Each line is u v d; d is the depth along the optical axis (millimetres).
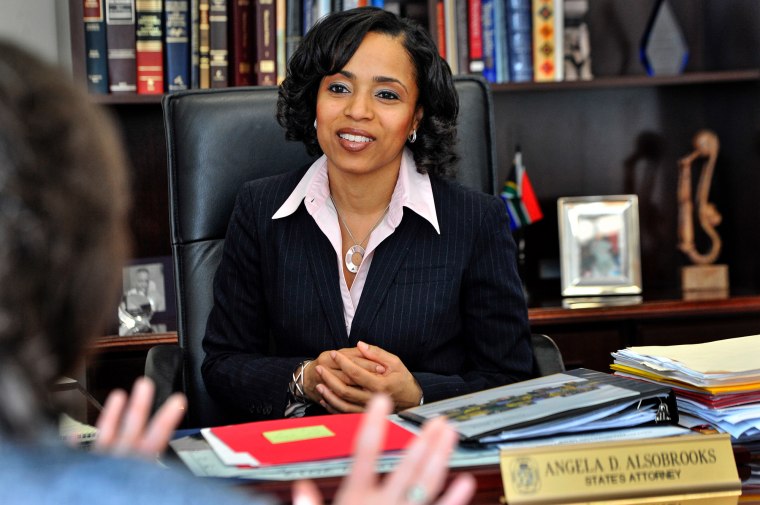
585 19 3213
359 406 1632
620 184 3252
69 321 519
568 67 3074
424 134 1870
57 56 2961
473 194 1876
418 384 1681
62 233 499
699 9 3260
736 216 3174
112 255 534
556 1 2990
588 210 3041
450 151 1900
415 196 1823
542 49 2998
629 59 3232
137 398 728
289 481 1039
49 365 515
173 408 726
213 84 2854
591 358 2771
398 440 1130
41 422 501
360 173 1772
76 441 1113
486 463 1088
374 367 1636
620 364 1491
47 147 500
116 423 786
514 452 1061
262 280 1893
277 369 1733
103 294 529
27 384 496
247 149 2035
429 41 1825
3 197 484
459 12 2971
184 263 2018
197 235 2016
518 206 2955
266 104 2059
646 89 3238
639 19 3232
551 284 3199
